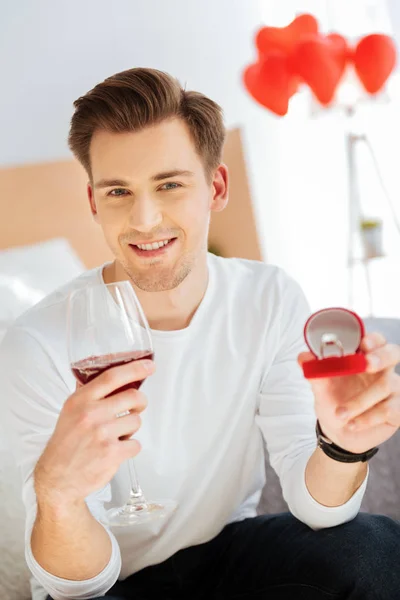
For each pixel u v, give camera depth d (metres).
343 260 4.32
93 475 1.02
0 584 1.62
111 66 3.85
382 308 4.28
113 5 3.83
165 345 1.40
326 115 4.25
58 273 3.00
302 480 1.27
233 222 3.91
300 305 1.53
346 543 1.21
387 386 1.01
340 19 3.83
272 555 1.30
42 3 3.72
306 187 4.27
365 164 4.27
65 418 1.01
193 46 3.98
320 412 1.08
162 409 1.39
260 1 4.05
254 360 1.45
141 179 1.32
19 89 3.71
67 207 3.61
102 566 1.16
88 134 1.36
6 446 1.69
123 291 1.08
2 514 1.65
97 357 1.06
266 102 3.69
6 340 1.39
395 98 4.23
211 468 1.41
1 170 3.56
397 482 1.73
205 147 1.37
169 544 1.39
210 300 1.46
